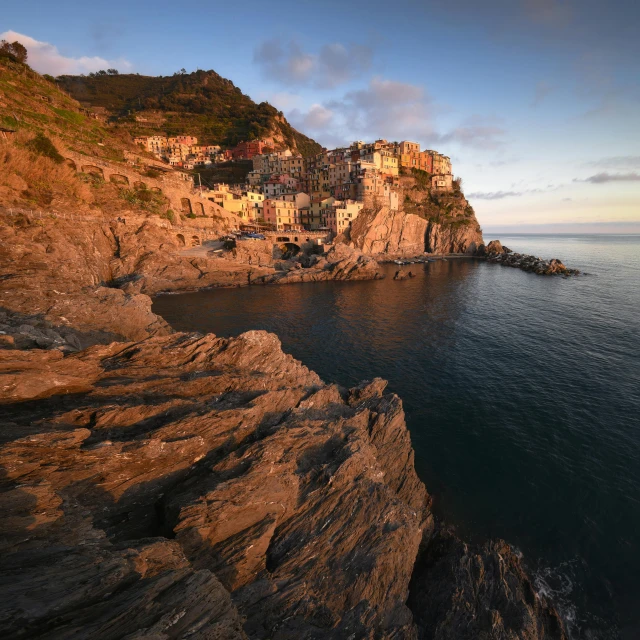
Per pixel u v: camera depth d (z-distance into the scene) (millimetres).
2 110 80375
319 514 16859
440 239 164750
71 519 11055
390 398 28438
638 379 40750
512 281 107188
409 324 63406
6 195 64500
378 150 155750
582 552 20656
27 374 16672
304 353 49375
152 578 9141
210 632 8430
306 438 20000
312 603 13609
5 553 8984
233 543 14180
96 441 15141
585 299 83125
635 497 24078
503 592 17188
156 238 90812
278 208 134625
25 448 12922
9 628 6730
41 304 32406
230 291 90688
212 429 17859
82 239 71125
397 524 17578
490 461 27859
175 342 25891
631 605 18047
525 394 37812
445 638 15281
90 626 7328
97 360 22156
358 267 109562
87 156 89812
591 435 30594
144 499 14938
